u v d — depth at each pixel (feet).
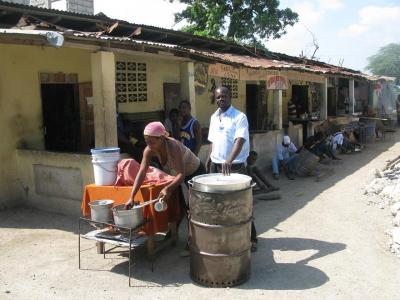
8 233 20.42
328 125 50.88
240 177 14.93
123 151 26.55
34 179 24.47
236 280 14.43
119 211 15.06
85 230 20.71
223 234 14.05
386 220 21.59
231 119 16.87
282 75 38.83
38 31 16.81
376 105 82.74
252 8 73.41
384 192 26.25
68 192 23.12
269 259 16.79
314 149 41.22
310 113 62.80
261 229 20.63
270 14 73.10
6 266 16.44
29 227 21.30
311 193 28.40
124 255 17.39
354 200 26.04
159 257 17.15
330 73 46.75
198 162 17.19
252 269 15.87
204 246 14.28
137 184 15.57
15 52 24.90
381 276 15.10
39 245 18.72
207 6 73.36
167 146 15.55
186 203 19.93
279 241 18.85
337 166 39.32
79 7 40.96
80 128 29.37
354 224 21.11
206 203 14.02
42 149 26.48
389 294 13.79
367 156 45.52
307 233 19.92
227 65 30.58
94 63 21.67
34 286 14.73
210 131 17.67
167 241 17.60
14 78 24.95
